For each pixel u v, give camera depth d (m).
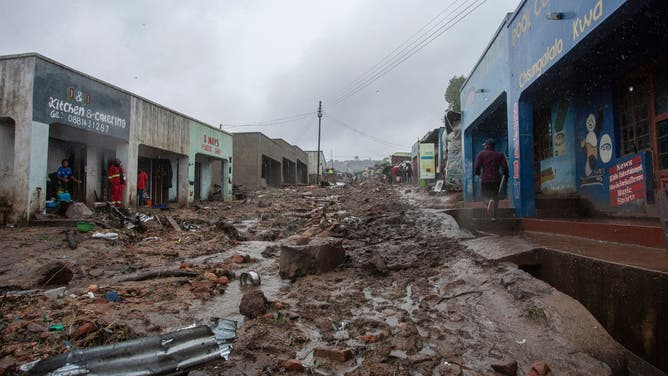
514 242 6.39
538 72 7.59
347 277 5.95
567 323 3.58
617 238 5.47
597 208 8.09
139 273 6.29
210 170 23.89
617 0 5.08
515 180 8.88
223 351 3.09
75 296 4.80
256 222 12.87
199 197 23.27
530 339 3.48
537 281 4.54
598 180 8.05
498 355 3.26
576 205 8.62
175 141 18.47
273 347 3.39
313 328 3.92
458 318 4.05
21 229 9.82
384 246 7.38
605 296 3.80
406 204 14.82
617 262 3.75
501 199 12.36
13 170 10.87
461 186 17.91
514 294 4.36
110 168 13.84
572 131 8.98
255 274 5.74
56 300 4.54
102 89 13.40
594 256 4.24
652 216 6.43
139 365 2.61
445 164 20.14
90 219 10.95
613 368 3.09
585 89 8.44
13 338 3.37
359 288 5.34
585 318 3.64
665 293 3.04
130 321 3.93
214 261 7.50
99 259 7.55
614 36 6.36
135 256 7.95
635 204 6.93
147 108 16.12
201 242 9.82
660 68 6.56
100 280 6.09
